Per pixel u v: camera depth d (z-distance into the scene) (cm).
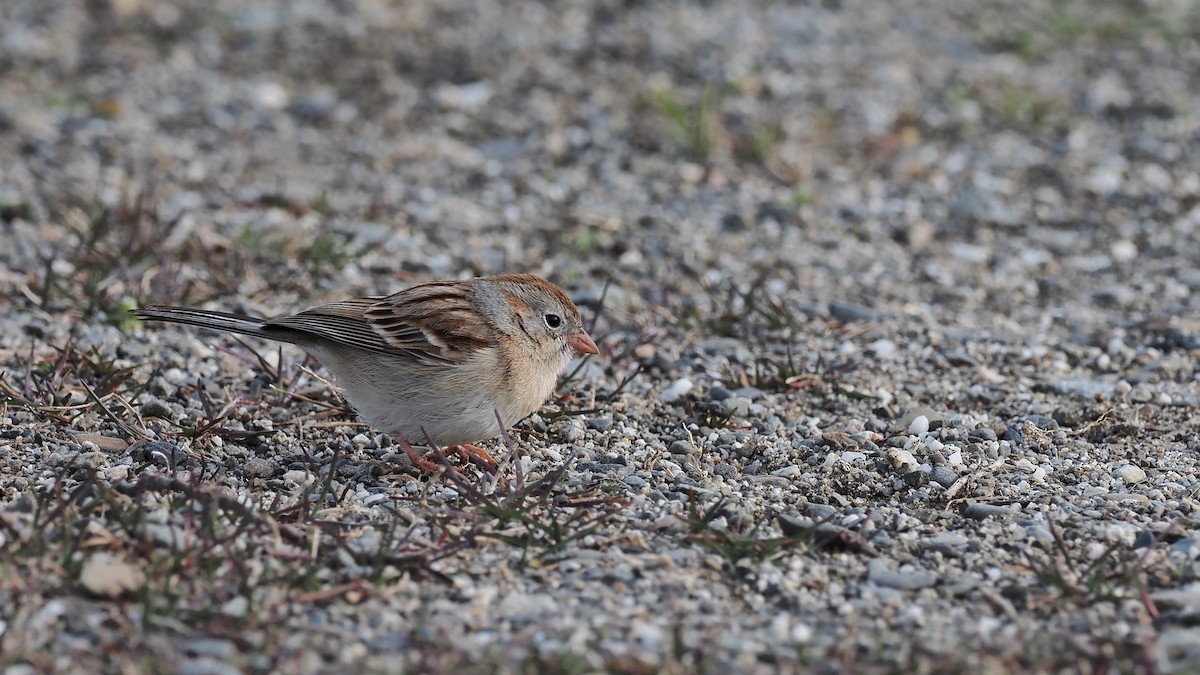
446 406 894
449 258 1383
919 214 1553
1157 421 1036
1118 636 699
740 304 1299
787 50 2038
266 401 1019
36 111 1748
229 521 787
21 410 962
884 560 793
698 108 1820
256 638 680
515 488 866
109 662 656
